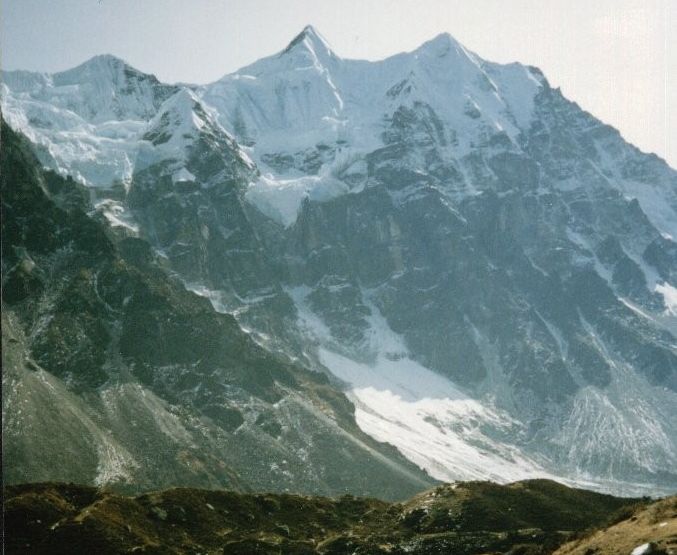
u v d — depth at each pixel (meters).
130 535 123.81
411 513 144.00
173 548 125.06
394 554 126.50
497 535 129.50
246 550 125.88
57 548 116.94
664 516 74.00
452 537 129.50
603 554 68.50
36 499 126.19
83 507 131.00
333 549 130.25
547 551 90.00
